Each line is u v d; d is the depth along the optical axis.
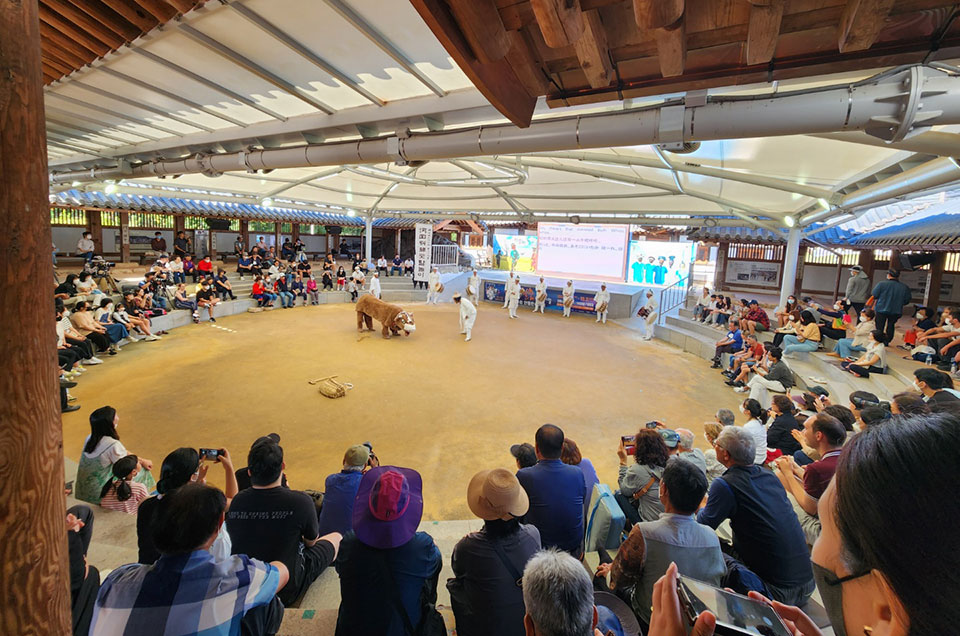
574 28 1.90
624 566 2.37
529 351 12.53
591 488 3.82
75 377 8.81
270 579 1.79
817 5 1.99
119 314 11.30
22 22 0.87
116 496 4.16
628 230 21.34
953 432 0.50
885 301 8.62
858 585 0.56
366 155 5.96
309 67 4.88
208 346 11.61
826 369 8.89
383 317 13.20
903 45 2.25
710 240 17.53
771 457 4.91
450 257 26.27
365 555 2.12
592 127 4.14
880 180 7.24
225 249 23.58
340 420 7.38
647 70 2.66
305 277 20.20
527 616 1.48
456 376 9.95
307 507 2.73
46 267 0.93
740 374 9.82
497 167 13.16
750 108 3.42
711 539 2.30
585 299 19.78
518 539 2.21
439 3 1.91
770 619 0.92
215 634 1.59
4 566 0.89
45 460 0.93
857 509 0.53
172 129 7.70
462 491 5.43
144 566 1.66
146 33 4.39
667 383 10.01
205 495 1.67
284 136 6.84
